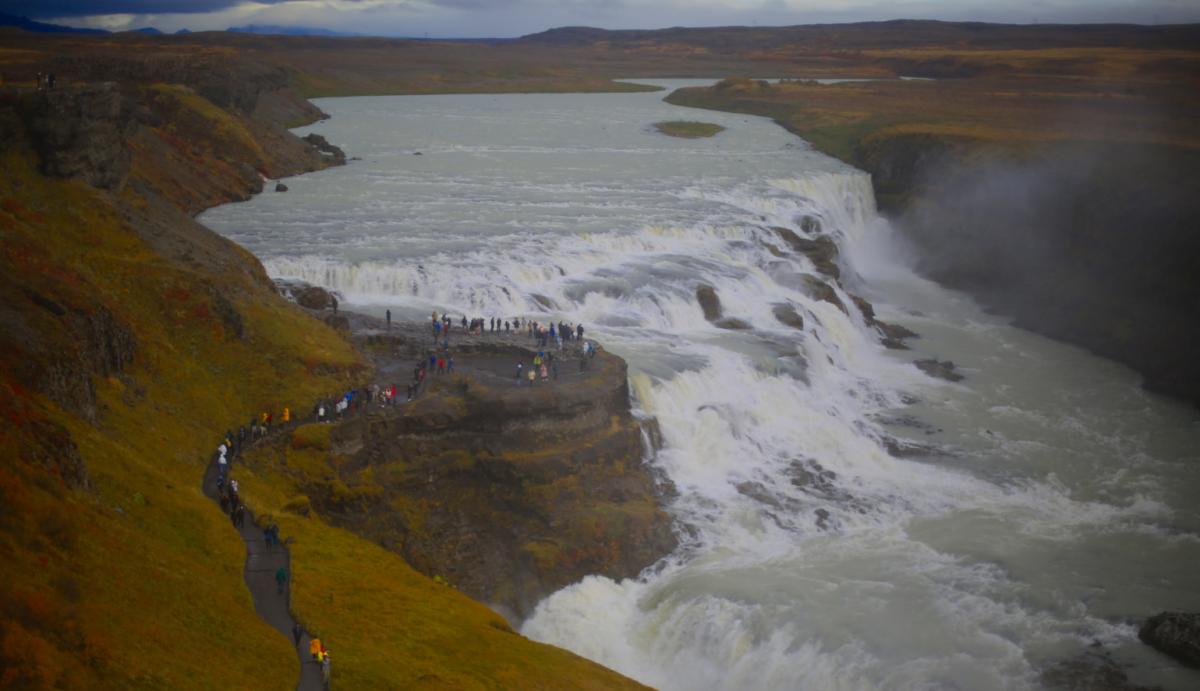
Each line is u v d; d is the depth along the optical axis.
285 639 45.81
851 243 147.88
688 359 84.94
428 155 170.38
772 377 86.25
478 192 138.50
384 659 46.06
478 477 68.69
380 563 58.78
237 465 61.34
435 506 67.38
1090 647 56.56
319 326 79.44
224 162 135.12
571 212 126.38
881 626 58.62
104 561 43.69
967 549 67.00
